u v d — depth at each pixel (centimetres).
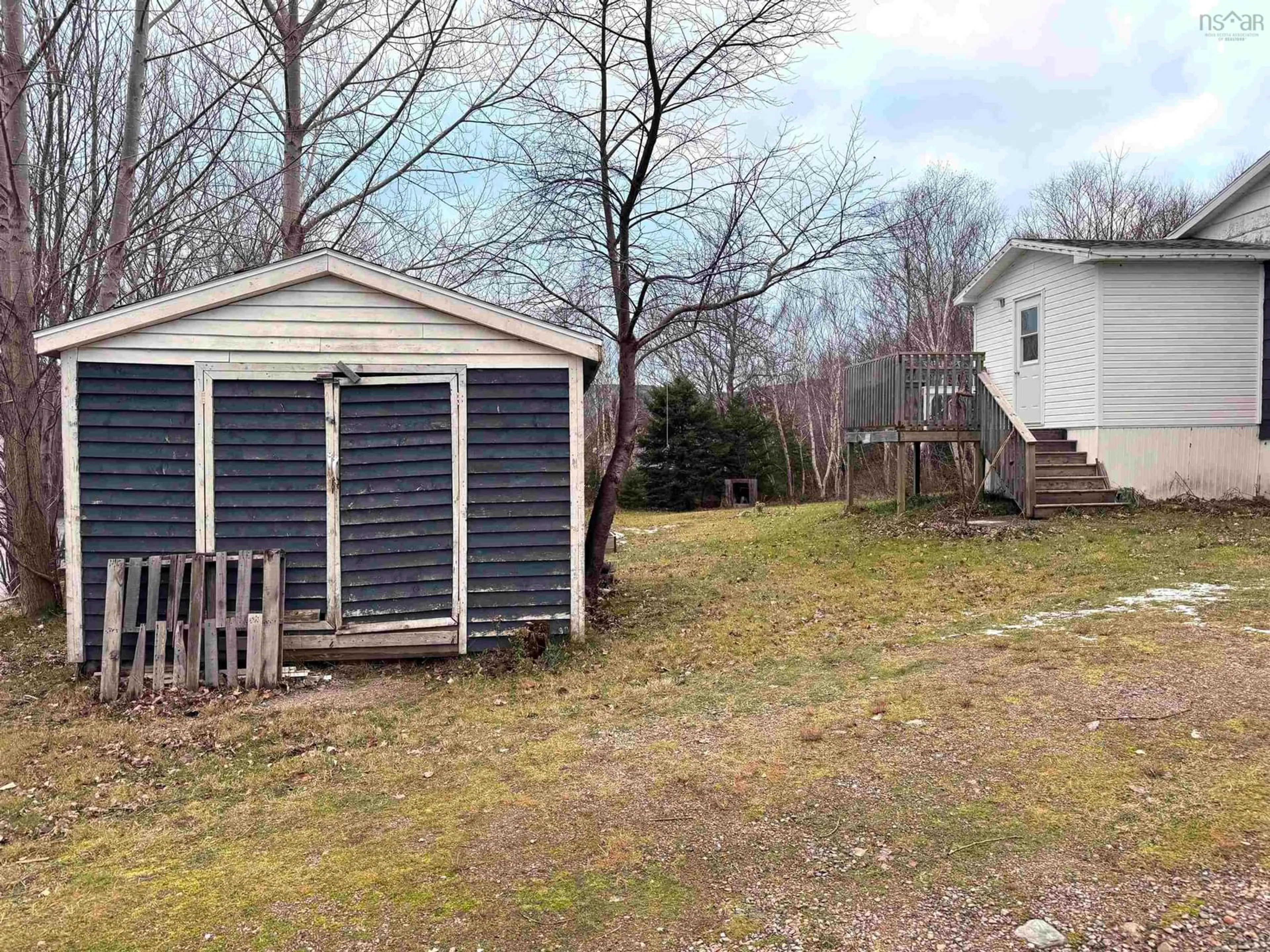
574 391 787
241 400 739
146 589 711
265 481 742
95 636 721
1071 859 355
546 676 716
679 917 335
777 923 326
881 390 1419
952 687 581
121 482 721
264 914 352
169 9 1068
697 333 1102
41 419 1045
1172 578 862
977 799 414
